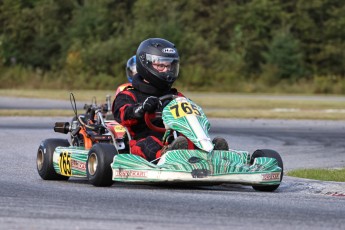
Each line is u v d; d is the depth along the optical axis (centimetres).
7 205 2127
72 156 2897
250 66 16850
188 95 13638
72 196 2364
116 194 2434
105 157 2669
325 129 6638
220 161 2588
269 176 2634
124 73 15800
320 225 1892
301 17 17150
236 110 9269
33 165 3697
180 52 16025
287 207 2211
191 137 2655
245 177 2577
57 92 13562
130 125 2902
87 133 3022
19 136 5547
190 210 2084
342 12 17138
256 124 7169
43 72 16850
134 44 15888
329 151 4797
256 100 11744
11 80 15650
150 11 16800
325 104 10875
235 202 2286
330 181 3139
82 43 16625
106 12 17100
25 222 1834
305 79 16275
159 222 1877
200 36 16625
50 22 17312
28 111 8306
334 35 17062
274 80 16225
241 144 5194
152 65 2959
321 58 16875
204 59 16112
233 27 17250
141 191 2545
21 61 17038
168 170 2530
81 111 8456
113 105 3011
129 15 17375
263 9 17050
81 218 1912
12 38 17125
